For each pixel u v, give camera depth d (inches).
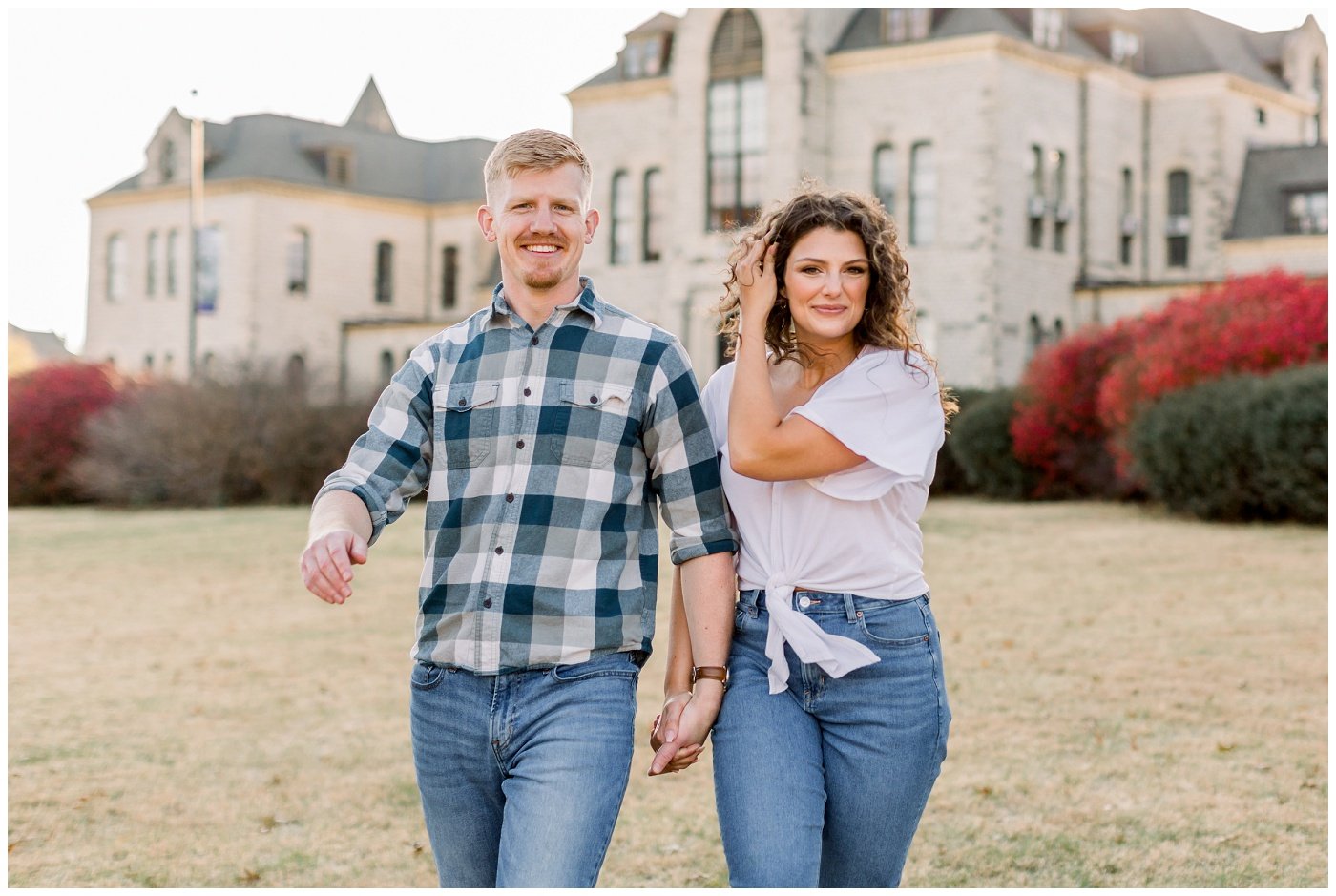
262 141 2116.1
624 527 138.3
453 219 2212.1
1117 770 262.5
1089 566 553.9
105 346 2202.3
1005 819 236.5
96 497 1131.9
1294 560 549.3
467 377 140.1
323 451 1065.5
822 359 145.2
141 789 265.3
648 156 1541.6
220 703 340.2
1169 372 757.9
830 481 137.1
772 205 144.1
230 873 218.8
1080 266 1467.8
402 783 268.4
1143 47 1610.5
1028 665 359.3
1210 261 1556.3
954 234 1348.4
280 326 2062.0
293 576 598.9
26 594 549.6
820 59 1406.3
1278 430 676.1
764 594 139.3
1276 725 292.7
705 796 258.4
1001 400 997.8
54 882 214.4
